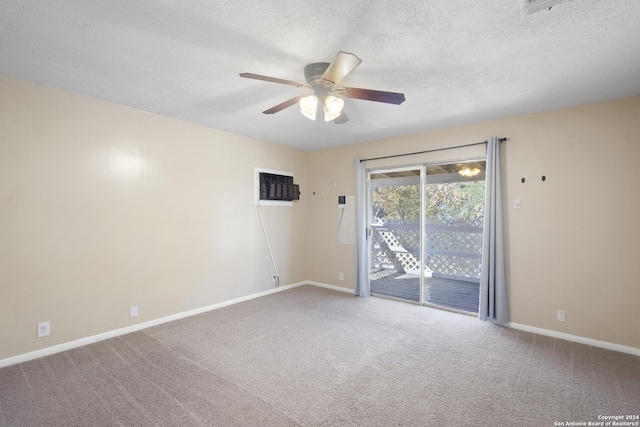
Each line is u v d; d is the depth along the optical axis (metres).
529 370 2.50
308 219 5.43
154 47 2.08
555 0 1.47
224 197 4.17
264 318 3.70
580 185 3.07
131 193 3.28
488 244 3.53
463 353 2.80
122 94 2.91
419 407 2.03
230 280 4.24
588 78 2.49
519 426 1.85
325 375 2.42
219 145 4.11
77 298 2.90
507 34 1.90
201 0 1.61
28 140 2.63
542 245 3.27
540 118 3.30
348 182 4.94
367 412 1.97
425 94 2.84
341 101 2.18
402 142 4.34
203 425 1.85
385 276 5.02
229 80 2.58
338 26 1.83
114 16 1.74
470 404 2.06
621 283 2.86
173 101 3.08
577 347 2.93
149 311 3.42
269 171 4.77
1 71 2.45
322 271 5.26
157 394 2.16
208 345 2.96
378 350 2.86
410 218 4.55
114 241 3.15
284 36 1.94
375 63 2.27
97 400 2.08
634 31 1.86
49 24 1.82
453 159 3.90
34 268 2.66
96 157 3.03
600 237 2.96
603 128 2.96
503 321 3.44
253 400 2.10
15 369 2.47
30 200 2.64
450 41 1.98
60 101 2.80
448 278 4.60
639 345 2.77
